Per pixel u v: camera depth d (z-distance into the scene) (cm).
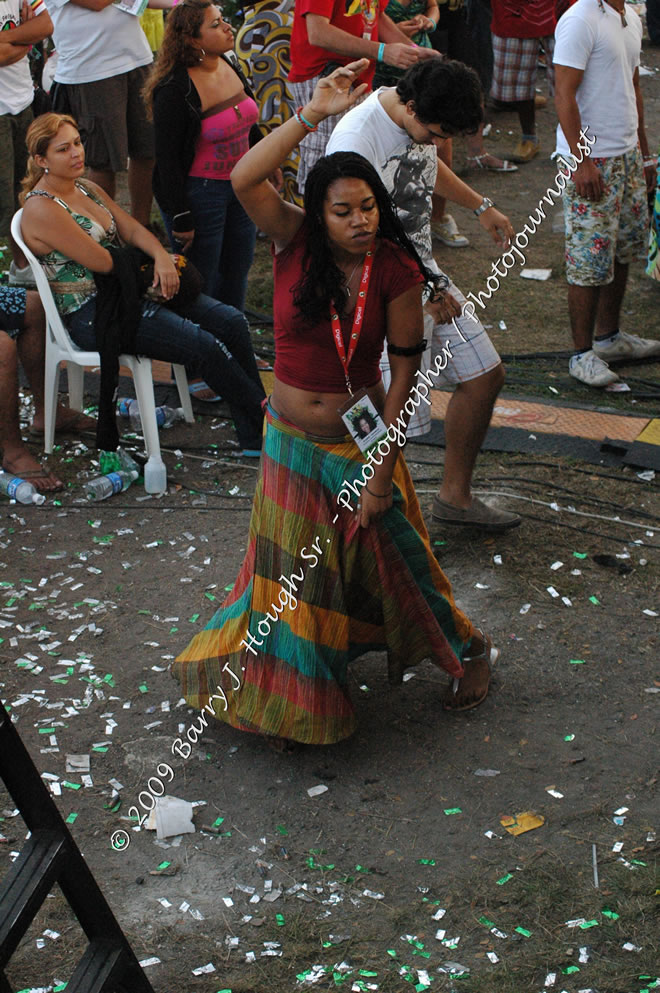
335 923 367
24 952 358
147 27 970
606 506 605
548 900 371
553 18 1126
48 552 584
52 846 281
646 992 338
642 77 1465
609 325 762
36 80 923
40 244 611
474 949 355
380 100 456
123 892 381
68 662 497
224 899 377
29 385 715
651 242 748
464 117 432
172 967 352
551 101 1388
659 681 476
